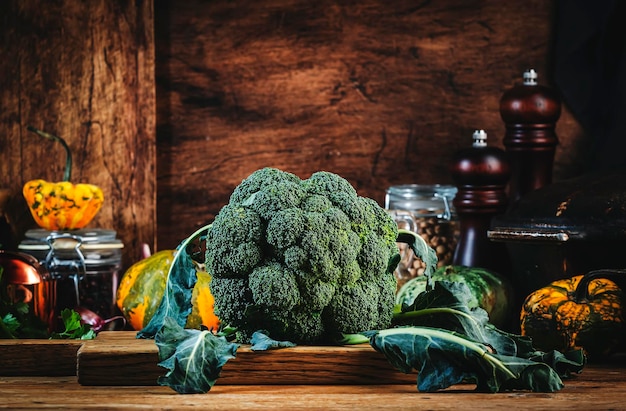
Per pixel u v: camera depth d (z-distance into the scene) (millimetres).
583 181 1323
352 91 1584
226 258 1125
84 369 1115
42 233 1444
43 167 1532
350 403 1068
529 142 1491
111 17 1525
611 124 1531
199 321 1342
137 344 1144
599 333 1207
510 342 1161
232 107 1578
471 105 1593
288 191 1134
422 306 1203
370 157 1593
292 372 1122
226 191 1586
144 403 1063
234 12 1568
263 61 1575
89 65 1528
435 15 1581
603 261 1275
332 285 1128
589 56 1553
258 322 1130
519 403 1074
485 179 1435
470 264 1439
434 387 1095
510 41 1586
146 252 1483
